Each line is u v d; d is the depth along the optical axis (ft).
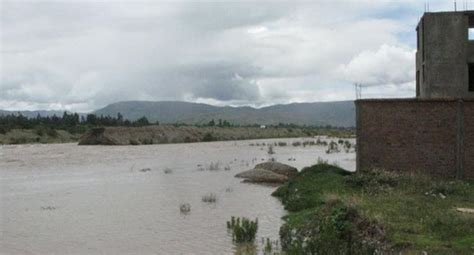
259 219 75.36
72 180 132.16
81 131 453.17
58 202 95.40
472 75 111.55
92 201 96.07
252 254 54.90
